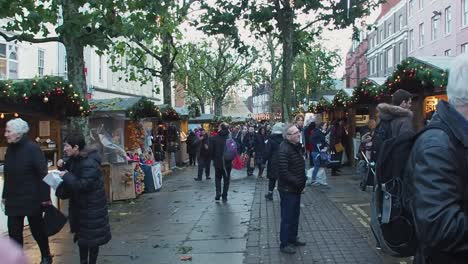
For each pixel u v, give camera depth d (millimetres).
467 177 1960
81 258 5559
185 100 53594
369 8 17656
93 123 14969
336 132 16125
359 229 7957
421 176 1976
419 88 12305
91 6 9891
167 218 9797
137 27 10734
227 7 17250
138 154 14266
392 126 5363
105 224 5492
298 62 43875
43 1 10352
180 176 19266
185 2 17609
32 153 5988
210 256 6730
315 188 13000
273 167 11445
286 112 17609
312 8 16766
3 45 21000
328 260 6246
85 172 5262
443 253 1970
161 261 6562
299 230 8023
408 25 46562
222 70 37781
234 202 11531
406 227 2449
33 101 9875
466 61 2068
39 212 6113
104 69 33469
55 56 25281
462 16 33250
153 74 22625
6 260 1107
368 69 65188
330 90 48812
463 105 2049
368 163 10016
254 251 6887
